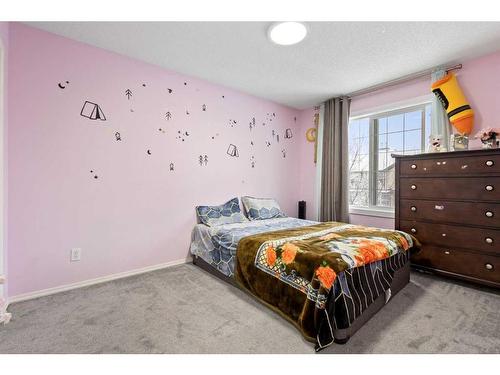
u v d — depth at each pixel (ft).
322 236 7.22
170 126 9.40
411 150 10.30
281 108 13.38
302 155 14.30
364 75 9.63
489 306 6.41
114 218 8.23
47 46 6.99
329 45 7.54
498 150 6.73
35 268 6.91
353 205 12.18
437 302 6.63
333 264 4.95
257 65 8.93
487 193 6.95
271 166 12.97
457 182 7.47
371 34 6.95
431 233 8.02
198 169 10.23
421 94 9.58
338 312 4.87
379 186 11.36
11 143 6.50
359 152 12.05
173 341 5.01
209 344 4.93
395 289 7.01
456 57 8.21
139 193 8.73
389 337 5.13
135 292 7.22
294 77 9.89
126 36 7.23
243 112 11.67
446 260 7.71
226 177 11.15
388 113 10.94
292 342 5.01
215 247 8.53
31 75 6.76
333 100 12.14
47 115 7.01
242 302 6.67
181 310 6.23
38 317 5.85
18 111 6.59
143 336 5.16
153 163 9.03
